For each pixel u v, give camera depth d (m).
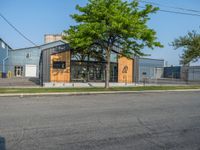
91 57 28.58
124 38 23.84
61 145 5.99
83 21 23.50
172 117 9.66
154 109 11.62
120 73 31.47
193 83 39.53
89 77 29.89
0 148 5.73
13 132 7.09
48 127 7.71
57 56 28.53
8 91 18.88
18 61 58.88
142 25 22.70
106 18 22.41
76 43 22.84
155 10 23.84
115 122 8.59
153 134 7.11
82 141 6.32
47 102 13.75
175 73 58.03
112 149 5.75
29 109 11.13
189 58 43.16
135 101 14.69
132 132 7.28
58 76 28.50
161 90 23.25
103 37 23.02
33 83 33.62
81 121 8.65
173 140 6.54
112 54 31.06
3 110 10.80
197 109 11.76
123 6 23.05
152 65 61.78
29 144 6.03
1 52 53.81
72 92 19.17
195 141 6.48
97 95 18.44
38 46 56.97
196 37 42.59
